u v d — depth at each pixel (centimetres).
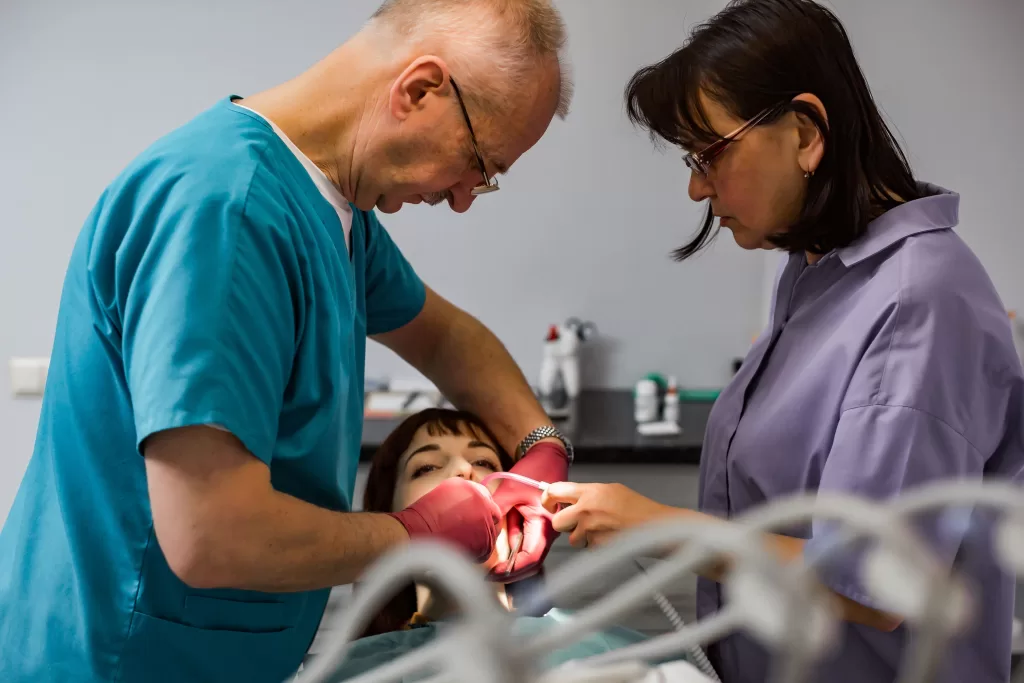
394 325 145
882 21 224
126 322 82
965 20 223
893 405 94
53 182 237
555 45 100
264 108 98
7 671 100
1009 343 99
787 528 106
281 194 90
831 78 99
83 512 94
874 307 99
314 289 93
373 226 130
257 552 80
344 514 90
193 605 95
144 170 88
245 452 80
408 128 95
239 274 81
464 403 147
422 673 72
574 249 249
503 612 38
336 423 101
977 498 34
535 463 131
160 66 233
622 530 108
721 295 253
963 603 34
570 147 243
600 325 255
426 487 137
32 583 100
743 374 121
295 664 108
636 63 238
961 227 234
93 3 228
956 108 228
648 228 248
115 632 94
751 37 98
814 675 104
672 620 120
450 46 93
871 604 87
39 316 244
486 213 246
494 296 252
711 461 122
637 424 226
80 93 232
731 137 100
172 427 76
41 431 103
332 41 235
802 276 116
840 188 102
